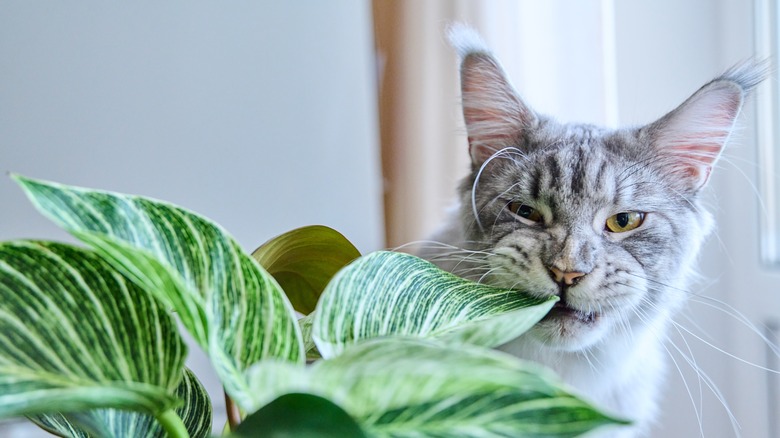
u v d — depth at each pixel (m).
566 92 0.72
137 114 0.58
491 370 0.25
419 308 0.39
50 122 0.58
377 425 0.28
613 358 0.55
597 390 0.55
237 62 0.59
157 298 0.35
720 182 0.67
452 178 0.72
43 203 0.31
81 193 0.33
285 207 0.61
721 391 0.67
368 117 0.62
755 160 0.65
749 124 0.64
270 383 0.27
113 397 0.28
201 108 0.59
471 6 0.71
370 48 0.64
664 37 0.69
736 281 0.66
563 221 0.53
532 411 0.27
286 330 0.35
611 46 0.72
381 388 0.27
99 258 0.36
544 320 0.51
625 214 0.54
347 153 0.61
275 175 0.60
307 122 0.61
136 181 0.59
